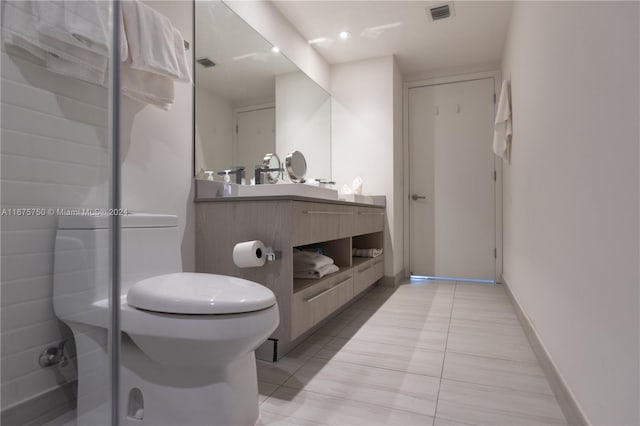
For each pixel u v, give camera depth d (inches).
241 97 91.8
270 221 68.2
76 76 36.0
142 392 45.5
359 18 114.3
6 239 34.5
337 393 56.6
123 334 46.6
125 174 61.1
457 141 150.6
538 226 73.2
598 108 40.9
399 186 148.5
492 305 109.8
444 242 152.3
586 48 44.9
